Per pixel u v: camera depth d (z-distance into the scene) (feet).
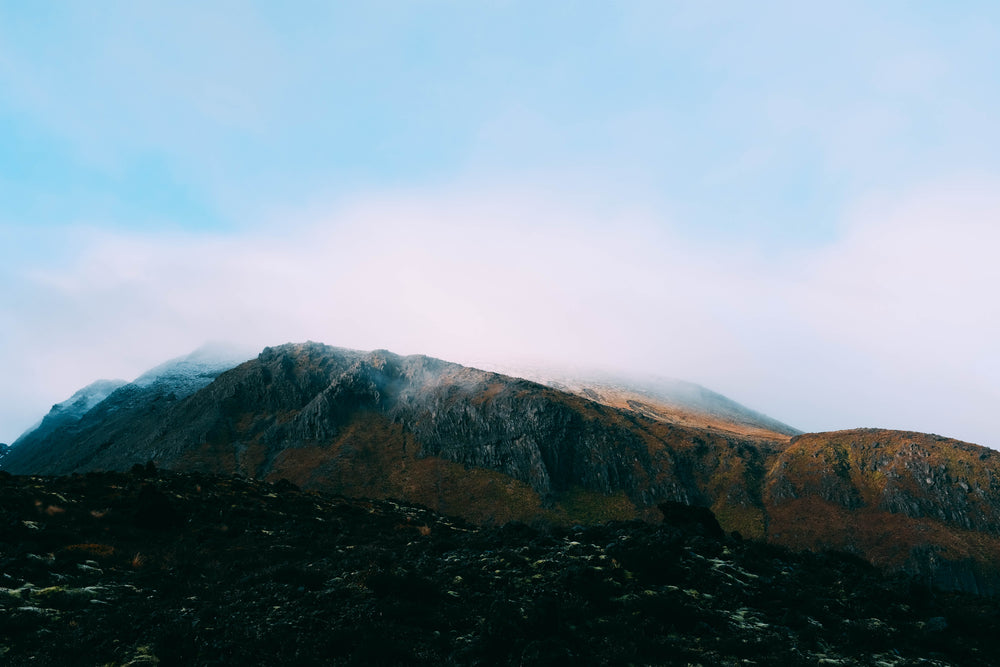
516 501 643.45
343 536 119.24
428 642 55.01
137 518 110.93
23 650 50.78
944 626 69.46
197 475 172.45
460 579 75.00
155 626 56.24
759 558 94.84
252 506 143.64
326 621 57.72
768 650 57.00
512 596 67.05
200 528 115.03
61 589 66.85
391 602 62.23
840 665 55.67
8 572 71.15
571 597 66.69
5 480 124.67
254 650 50.83
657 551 78.54
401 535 128.36
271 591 68.59
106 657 49.57
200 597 68.69
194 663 48.73
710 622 63.52
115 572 80.48
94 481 139.33
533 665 49.34
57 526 98.32
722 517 653.30
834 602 75.05
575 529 104.68
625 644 55.42
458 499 646.74
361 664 49.52
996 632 71.15
